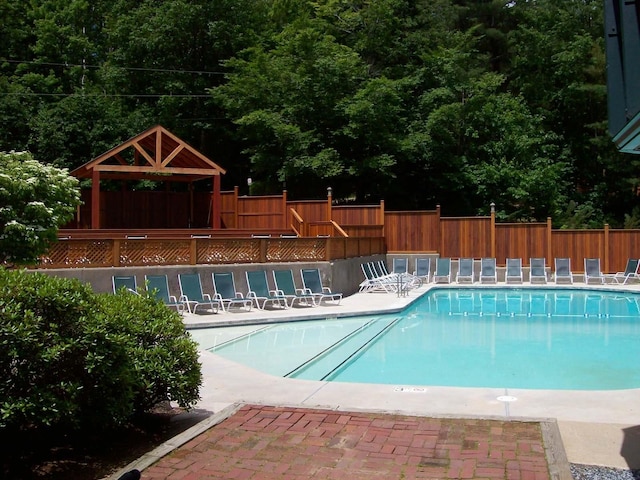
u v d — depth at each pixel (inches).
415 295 660.1
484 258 799.7
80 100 1071.6
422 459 166.2
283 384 265.0
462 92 1069.1
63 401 158.9
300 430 192.7
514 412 215.2
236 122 998.4
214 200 831.1
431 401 232.5
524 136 1059.9
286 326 477.4
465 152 1092.5
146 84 1200.8
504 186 1058.1
